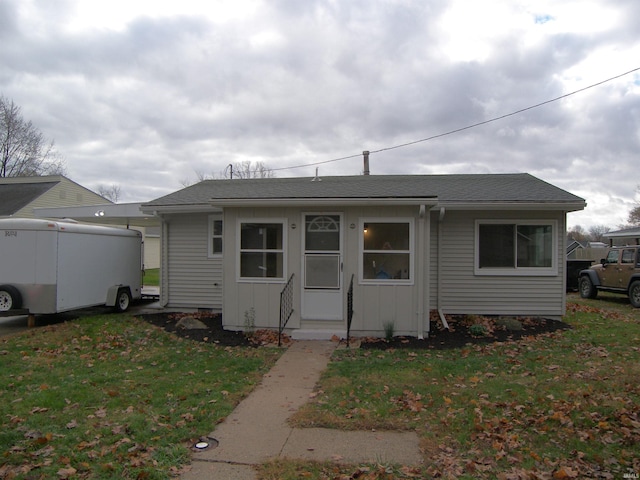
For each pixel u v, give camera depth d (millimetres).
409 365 7121
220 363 7383
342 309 9461
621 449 4230
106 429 4672
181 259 12453
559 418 4863
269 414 5238
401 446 4395
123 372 6832
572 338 9023
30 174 39594
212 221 12242
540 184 12555
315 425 4898
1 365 7184
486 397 5578
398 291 9312
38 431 4598
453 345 8586
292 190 11305
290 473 3889
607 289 16078
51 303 10461
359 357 7730
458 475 3824
